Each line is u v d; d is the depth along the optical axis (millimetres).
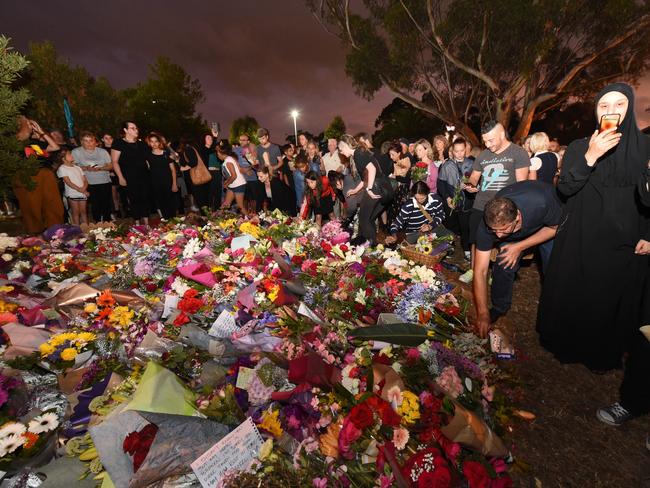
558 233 2574
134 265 3182
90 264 3609
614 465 2061
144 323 2486
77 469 1650
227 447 1535
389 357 2031
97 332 2383
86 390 2006
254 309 2438
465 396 1859
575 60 19266
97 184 6676
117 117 25578
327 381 1829
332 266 2996
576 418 2365
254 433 1616
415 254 3740
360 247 3189
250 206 7480
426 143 5699
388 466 1573
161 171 6566
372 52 21562
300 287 2783
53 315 2621
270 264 2838
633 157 2164
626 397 2279
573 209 2449
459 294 3021
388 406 1659
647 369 2170
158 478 1457
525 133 21766
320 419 1726
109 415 1626
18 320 2525
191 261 3020
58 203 5531
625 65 21125
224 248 3404
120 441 1557
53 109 21953
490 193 3730
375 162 4598
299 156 6383
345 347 2178
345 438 1570
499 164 3666
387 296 2760
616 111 2104
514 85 19953
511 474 1983
